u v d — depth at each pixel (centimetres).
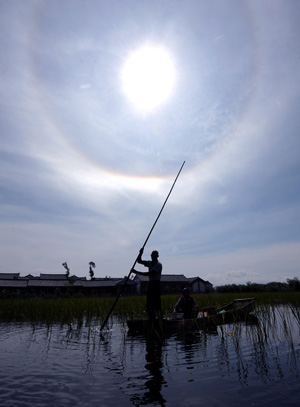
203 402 250
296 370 323
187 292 809
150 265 703
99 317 903
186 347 476
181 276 5309
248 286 3344
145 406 245
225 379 306
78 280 5112
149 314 658
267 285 3247
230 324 726
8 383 307
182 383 300
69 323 793
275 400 247
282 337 516
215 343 498
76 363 388
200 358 397
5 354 444
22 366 374
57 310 1097
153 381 308
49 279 5031
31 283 4756
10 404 250
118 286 4888
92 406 246
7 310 1134
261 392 266
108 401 256
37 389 288
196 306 739
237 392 269
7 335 616
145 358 410
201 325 657
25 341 549
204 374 326
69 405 248
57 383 306
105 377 325
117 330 682
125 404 249
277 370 327
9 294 3077
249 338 521
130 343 525
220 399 255
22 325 779
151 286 672
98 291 4881
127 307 1008
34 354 443
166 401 255
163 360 394
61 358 417
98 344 518
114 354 438
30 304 1302
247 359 380
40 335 615
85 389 288
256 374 317
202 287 5306
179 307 816
